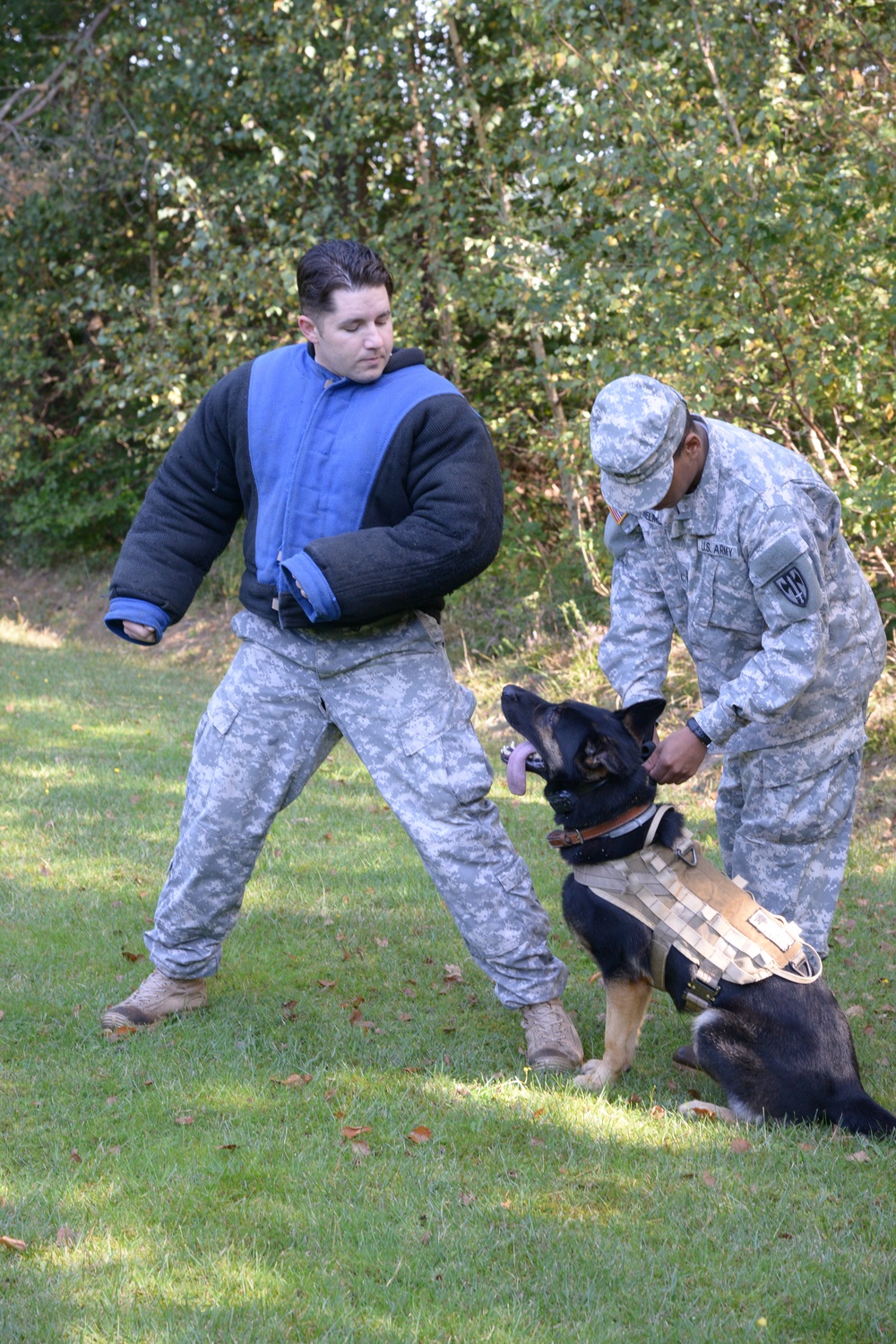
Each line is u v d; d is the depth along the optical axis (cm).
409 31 1050
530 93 1053
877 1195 280
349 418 338
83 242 1611
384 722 350
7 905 506
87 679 1159
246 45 1268
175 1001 391
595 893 339
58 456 1625
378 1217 270
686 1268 253
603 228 753
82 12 1614
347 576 323
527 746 346
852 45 737
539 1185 286
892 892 550
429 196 1094
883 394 705
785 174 669
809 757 342
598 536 1015
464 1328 231
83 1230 263
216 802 364
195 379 1285
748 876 358
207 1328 229
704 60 798
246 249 1280
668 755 327
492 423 1114
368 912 511
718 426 324
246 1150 301
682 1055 367
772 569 310
